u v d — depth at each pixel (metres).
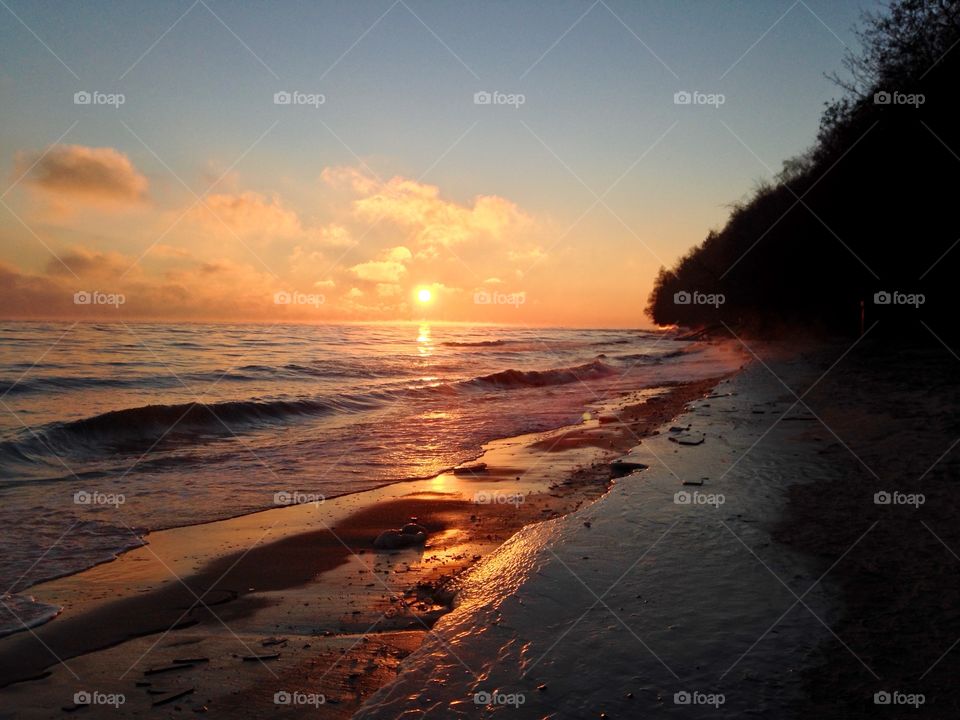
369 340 61.53
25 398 18.39
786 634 3.99
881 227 22.06
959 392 13.20
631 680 3.54
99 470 11.35
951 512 6.16
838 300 31.91
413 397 23.61
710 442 10.59
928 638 3.84
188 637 4.98
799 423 12.01
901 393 13.98
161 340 40.78
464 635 4.15
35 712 3.96
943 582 4.62
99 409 16.92
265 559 6.86
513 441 14.67
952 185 18.75
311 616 5.35
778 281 39.31
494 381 28.91
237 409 17.36
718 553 5.47
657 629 4.13
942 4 19.05
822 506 6.66
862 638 3.88
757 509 6.70
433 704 3.36
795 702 3.27
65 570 6.52
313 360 34.47
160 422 15.44
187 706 3.99
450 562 6.71
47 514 8.54
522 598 4.70
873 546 5.42
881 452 8.91
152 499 9.41
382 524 8.21
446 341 71.75
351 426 16.92
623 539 5.94
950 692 3.29
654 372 35.06
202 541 7.50
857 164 22.67
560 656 3.83
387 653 4.68
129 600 5.75
